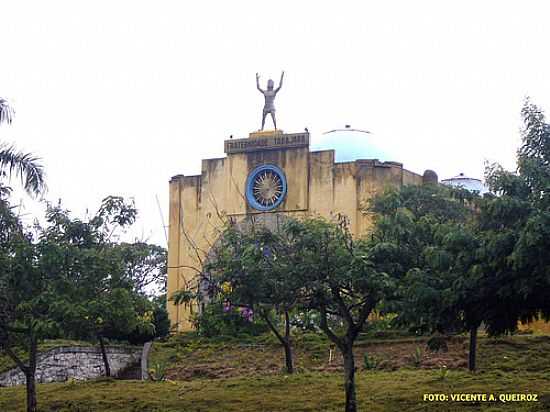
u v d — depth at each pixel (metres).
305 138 48.88
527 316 24.34
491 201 22.77
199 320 33.91
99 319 26.77
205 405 28.58
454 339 37.91
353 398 25.34
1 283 26.20
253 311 27.11
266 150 49.75
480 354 35.78
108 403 29.88
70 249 26.88
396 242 25.34
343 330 41.44
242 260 25.44
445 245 23.83
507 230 22.53
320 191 48.09
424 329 25.67
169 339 44.47
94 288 27.52
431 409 25.45
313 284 24.98
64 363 40.41
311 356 38.78
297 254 25.36
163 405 29.00
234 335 43.16
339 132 53.69
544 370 32.34
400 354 37.41
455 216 37.34
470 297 23.41
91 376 41.31
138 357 43.50
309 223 25.53
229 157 50.62
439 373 31.33
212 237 50.19
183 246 51.03
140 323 29.19
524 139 23.52
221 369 38.19
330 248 24.78
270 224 48.66
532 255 21.27
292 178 48.88
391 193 37.09
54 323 25.23
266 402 28.28
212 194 50.78
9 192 27.62
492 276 22.92
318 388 29.78
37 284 26.56
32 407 28.12
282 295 25.55
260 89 51.47
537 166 22.94
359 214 46.88
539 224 20.91
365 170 47.28
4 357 40.12
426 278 24.03
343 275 24.52
